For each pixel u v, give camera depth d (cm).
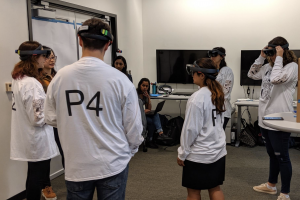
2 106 239
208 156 175
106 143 124
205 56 479
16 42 250
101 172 124
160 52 493
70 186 127
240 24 464
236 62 473
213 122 177
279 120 188
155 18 509
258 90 465
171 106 521
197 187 179
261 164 346
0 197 241
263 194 263
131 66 478
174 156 381
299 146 420
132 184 290
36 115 187
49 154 205
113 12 412
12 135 202
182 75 491
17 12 250
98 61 124
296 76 224
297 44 440
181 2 490
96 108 121
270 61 241
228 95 338
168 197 260
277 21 445
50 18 287
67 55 327
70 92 121
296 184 283
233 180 297
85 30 122
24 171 263
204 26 484
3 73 238
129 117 128
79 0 331
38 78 199
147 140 424
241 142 439
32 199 204
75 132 122
